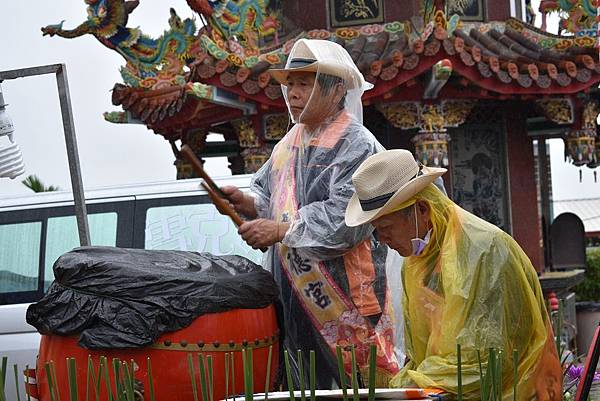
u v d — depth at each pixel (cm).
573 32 1184
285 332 499
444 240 386
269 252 518
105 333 426
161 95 1210
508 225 1230
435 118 1116
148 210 700
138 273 434
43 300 444
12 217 730
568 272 1309
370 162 390
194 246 682
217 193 484
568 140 1230
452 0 1183
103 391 428
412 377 379
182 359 427
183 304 429
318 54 493
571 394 476
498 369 355
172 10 1199
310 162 495
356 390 343
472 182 1225
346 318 491
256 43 1101
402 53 1065
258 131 1150
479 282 376
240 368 440
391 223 391
